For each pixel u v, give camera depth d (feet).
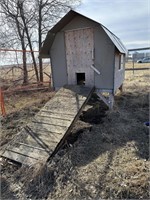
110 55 18.08
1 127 17.13
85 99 16.88
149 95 24.27
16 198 9.48
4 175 11.06
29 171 10.71
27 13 32.55
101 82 19.25
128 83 35.17
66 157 11.63
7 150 12.77
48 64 34.14
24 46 33.45
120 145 12.85
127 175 9.67
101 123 16.76
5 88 27.40
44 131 13.74
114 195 8.73
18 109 21.39
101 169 10.37
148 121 16.89
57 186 9.78
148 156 11.30
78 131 15.19
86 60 19.62
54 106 16.85
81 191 9.23
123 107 21.35
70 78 21.13
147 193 8.59
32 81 33.55
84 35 19.13
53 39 20.89
